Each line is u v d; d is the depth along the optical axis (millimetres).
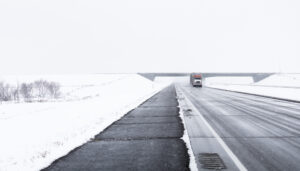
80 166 4441
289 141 6070
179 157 4805
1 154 5570
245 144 5816
